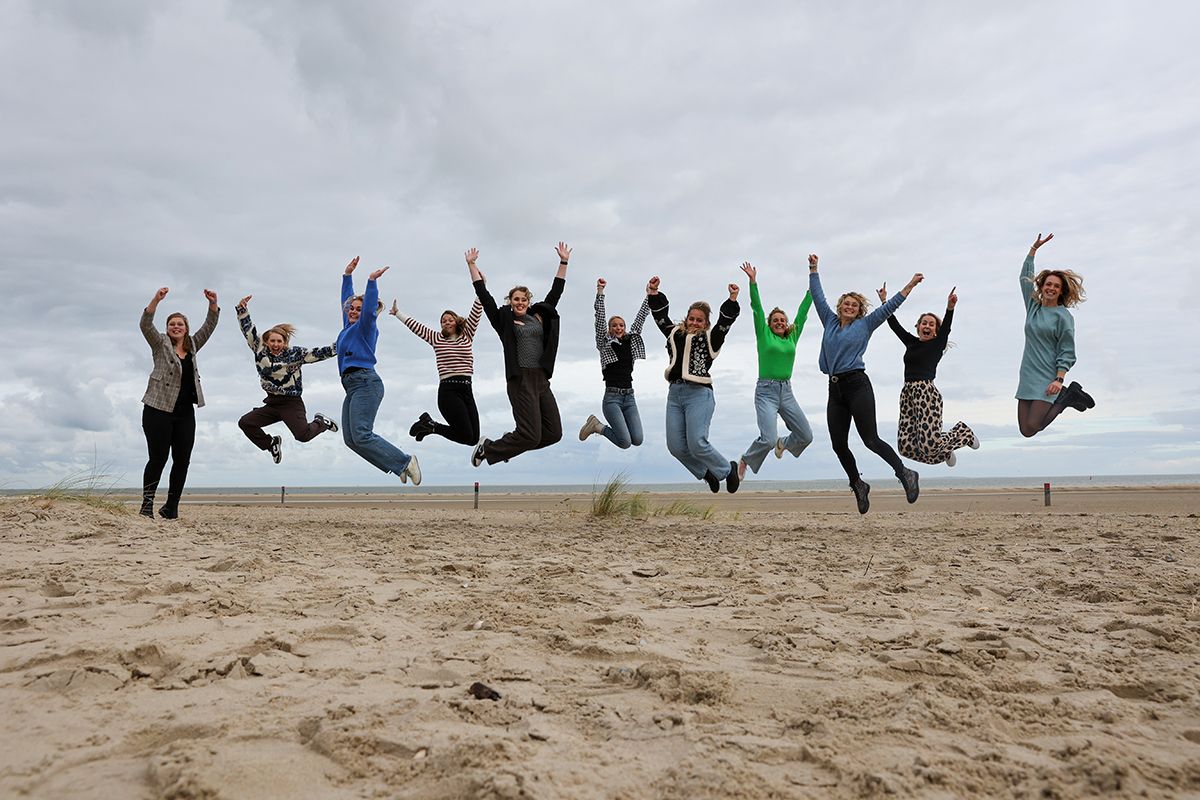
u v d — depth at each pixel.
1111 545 6.00
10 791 1.55
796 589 4.04
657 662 2.58
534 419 7.57
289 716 1.99
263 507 15.78
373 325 8.30
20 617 2.91
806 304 8.46
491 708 2.07
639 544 6.32
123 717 1.98
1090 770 1.65
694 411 8.28
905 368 7.98
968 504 15.80
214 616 3.10
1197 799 1.56
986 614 3.38
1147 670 2.46
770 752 1.78
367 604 3.41
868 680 2.37
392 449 8.28
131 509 7.83
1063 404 6.82
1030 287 7.22
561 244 7.85
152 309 7.42
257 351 8.47
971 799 1.55
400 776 1.66
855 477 8.07
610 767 1.71
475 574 4.43
